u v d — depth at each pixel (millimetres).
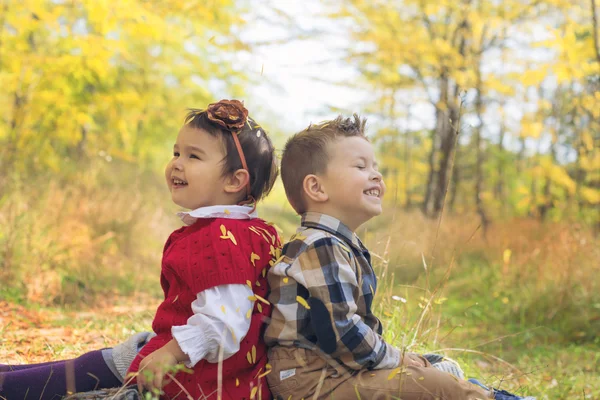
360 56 9148
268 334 1837
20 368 1995
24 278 4738
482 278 6281
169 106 10680
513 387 3068
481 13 9430
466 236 8180
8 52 7473
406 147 16672
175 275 1843
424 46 9211
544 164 9047
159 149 12312
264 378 1843
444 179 11117
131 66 9930
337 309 1737
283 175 2016
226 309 1727
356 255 1916
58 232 5516
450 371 2020
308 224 1925
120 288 5504
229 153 1931
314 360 1790
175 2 7668
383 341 1845
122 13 7199
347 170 1907
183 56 9758
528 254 6184
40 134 8008
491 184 14695
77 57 7715
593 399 3154
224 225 1842
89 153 8094
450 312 5363
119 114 9414
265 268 1882
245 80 9898
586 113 7984
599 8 7727
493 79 9227
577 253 5594
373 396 1765
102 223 6453
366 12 9047
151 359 1695
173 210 8422
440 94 10766
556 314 5047
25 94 7621
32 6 7262
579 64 7723
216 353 1739
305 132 2000
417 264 6668
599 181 9312
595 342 4652
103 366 1921
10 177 6238
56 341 3268
